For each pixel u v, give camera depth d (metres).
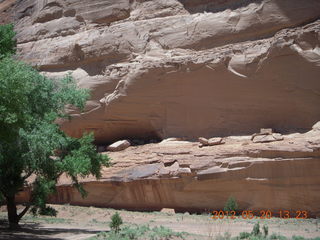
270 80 22.31
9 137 10.39
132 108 25.91
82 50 28.42
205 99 24.05
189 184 20.80
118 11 29.05
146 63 25.61
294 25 23.23
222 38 25.05
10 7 36.00
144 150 24.03
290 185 18.62
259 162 19.20
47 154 15.48
